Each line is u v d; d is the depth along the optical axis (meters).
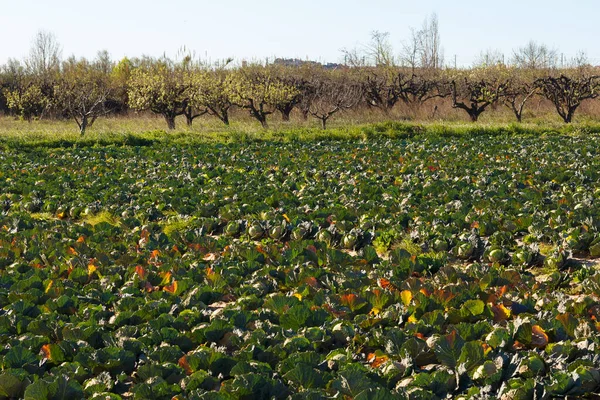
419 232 10.28
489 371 5.14
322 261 8.95
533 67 49.47
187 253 9.39
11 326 6.33
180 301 7.09
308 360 5.32
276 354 5.59
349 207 12.14
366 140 26.00
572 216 10.85
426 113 39.50
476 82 41.12
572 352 5.52
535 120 37.66
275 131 28.19
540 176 15.26
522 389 4.76
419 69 49.31
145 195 14.02
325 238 10.44
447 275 7.93
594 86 40.03
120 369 5.52
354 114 39.03
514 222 10.72
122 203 13.98
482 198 12.84
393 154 20.53
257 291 7.50
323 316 6.42
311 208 12.55
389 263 8.59
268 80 38.44
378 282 7.73
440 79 43.50
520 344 5.96
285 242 10.84
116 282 7.94
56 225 11.45
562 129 28.83
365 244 10.20
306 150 21.91
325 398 4.68
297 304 6.72
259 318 6.56
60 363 5.69
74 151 22.62
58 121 40.34
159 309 6.66
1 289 7.43
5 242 9.79
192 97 34.97
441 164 17.92
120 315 6.44
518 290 7.48
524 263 8.80
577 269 8.68
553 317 6.23
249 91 35.19
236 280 7.97
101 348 5.92
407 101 41.88
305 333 5.99
